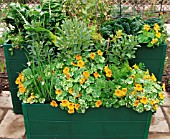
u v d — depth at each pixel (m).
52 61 2.19
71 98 1.97
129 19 2.36
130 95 1.97
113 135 2.12
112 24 2.37
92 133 2.11
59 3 2.52
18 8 2.35
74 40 2.05
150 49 2.23
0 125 2.45
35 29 2.15
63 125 2.07
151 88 2.00
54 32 2.40
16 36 2.35
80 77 2.01
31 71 2.09
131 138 2.13
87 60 2.09
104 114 2.02
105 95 1.99
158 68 2.32
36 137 2.14
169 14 3.62
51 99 2.06
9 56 2.29
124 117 2.03
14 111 2.58
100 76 2.05
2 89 2.99
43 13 2.32
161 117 2.56
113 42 2.20
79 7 2.55
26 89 2.05
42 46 2.16
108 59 2.17
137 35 2.30
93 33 2.23
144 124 2.06
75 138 2.14
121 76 2.05
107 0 2.59
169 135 2.34
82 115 2.02
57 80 2.03
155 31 2.24
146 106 1.95
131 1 3.30
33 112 2.02
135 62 2.28
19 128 2.41
